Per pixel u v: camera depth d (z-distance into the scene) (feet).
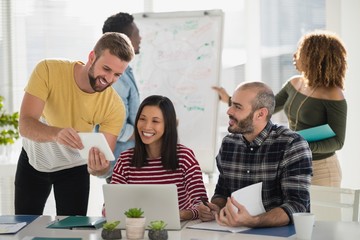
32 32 17.20
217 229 8.84
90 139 9.75
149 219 8.91
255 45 16.78
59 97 11.25
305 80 13.26
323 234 8.44
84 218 9.75
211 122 14.97
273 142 9.87
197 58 15.20
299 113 13.38
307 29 16.51
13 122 13.82
